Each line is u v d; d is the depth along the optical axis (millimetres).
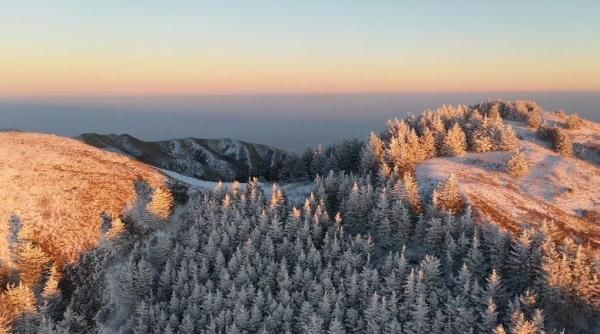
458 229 61281
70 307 53469
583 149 100812
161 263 63156
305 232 63031
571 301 50625
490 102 131125
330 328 46562
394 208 63719
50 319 50344
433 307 48812
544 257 51375
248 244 60062
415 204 66812
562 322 50469
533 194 77250
